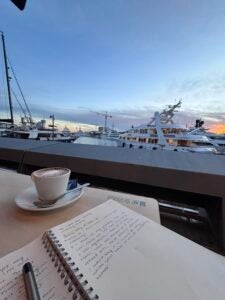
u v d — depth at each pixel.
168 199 1.21
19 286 0.28
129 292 0.27
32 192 0.58
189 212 1.25
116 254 0.34
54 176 0.51
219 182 0.87
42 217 0.47
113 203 0.53
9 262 0.32
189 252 0.35
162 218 1.21
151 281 0.29
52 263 0.32
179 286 0.28
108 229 0.41
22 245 0.36
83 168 1.16
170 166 1.00
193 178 0.91
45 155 1.28
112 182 1.22
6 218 0.46
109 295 0.26
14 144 1.64
